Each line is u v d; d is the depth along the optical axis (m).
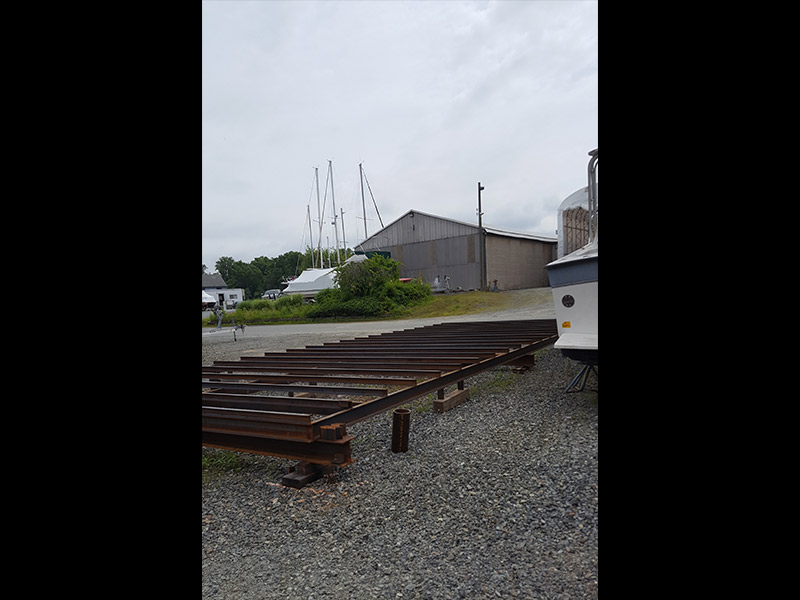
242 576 3.17
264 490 4.61
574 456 4.55
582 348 5.74
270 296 57.75
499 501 3.88
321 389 6.07
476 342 9.24
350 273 30.14
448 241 36.03
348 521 3.84
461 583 2.85
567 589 2.69
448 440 5.52
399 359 7.77
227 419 5.04
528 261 39.28
